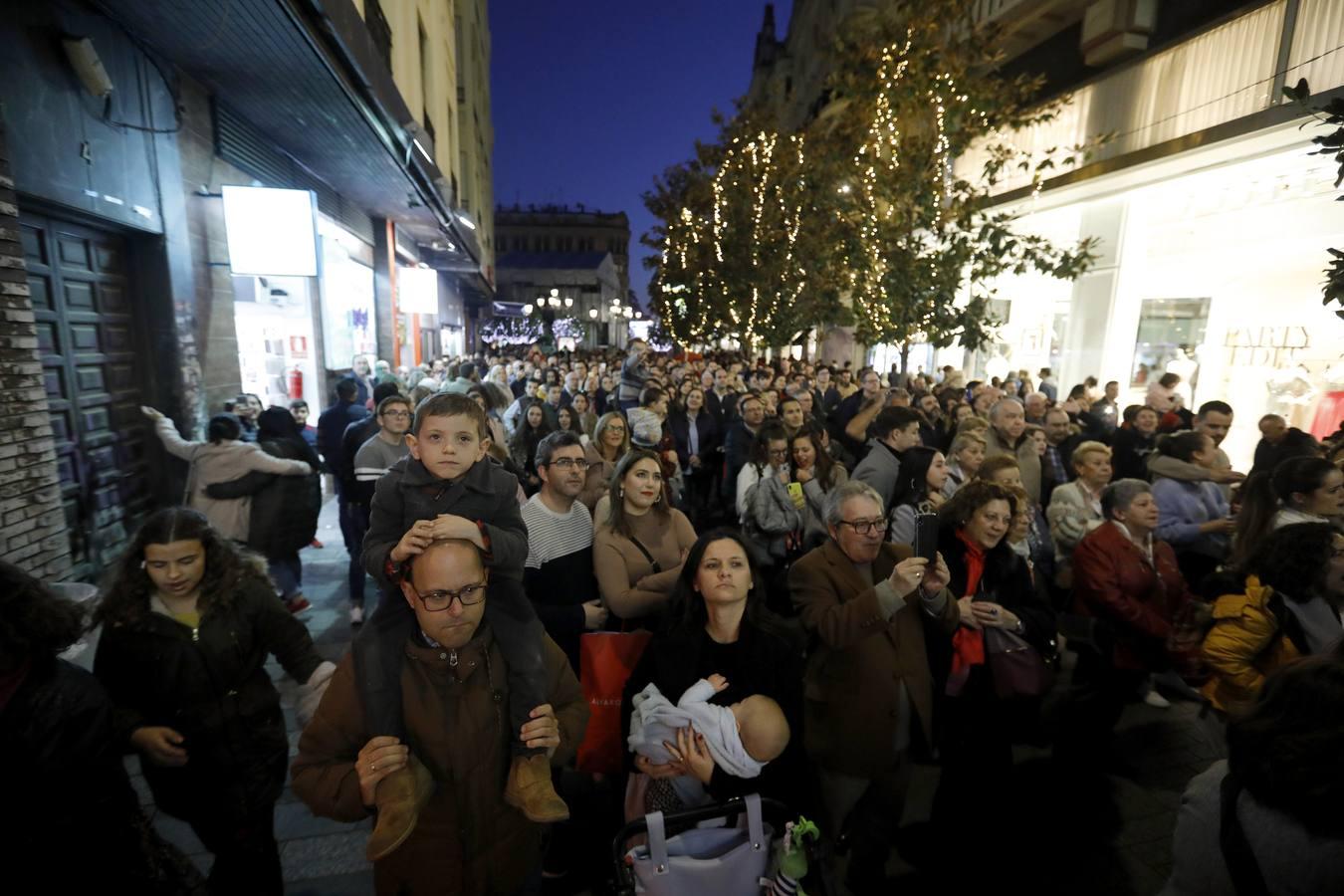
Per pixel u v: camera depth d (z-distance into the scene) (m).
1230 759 1.32
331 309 10.92
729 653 2.20
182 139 6.10
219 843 2.20
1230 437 9.73
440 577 1.56
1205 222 9.90
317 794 1.63
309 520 4.75
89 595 3.18
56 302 4.69
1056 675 4.58
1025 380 11.85
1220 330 9.88
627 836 1.80
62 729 1.56
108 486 5.18
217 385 6.71
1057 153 11.92
